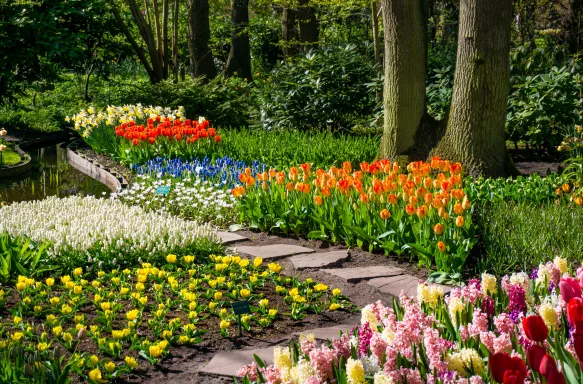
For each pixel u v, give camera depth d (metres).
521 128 13.80
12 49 18.33
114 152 15.04
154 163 12.79
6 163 14.89
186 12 29.41
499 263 6.86
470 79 11.16
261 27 32.16
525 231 7.56
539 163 13.52
